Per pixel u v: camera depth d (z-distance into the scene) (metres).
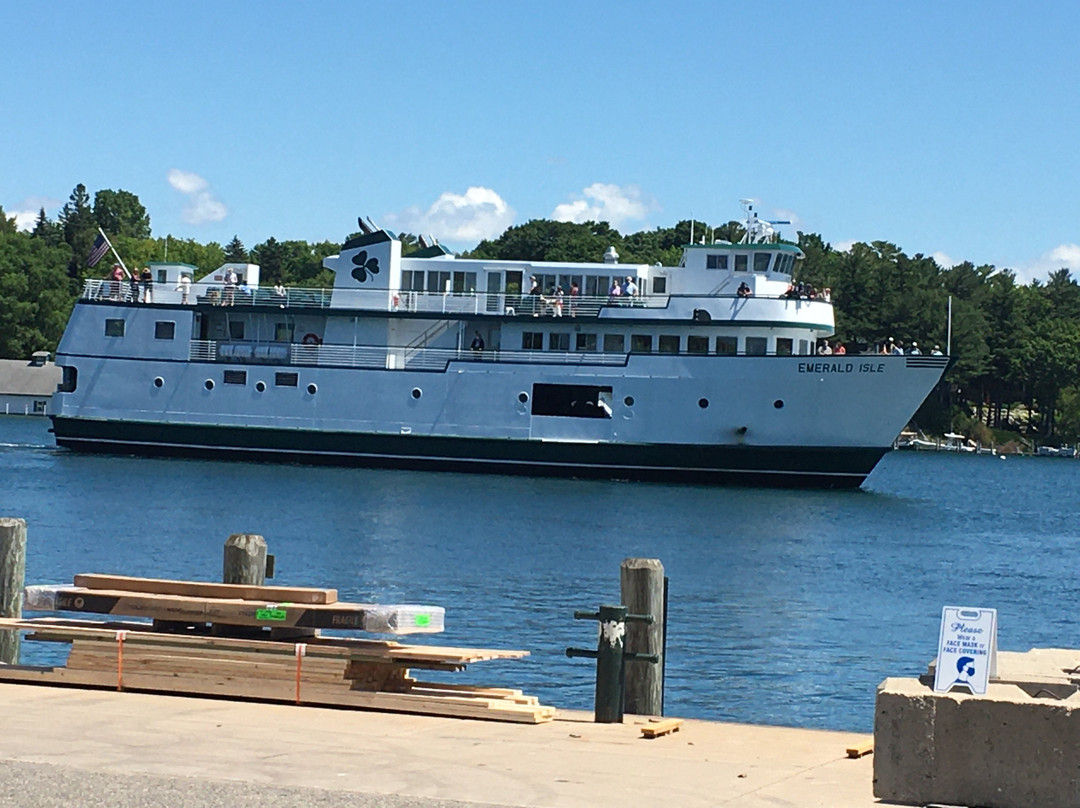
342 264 70.19
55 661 24.19
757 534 49.97
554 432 66.94
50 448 79.81
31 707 15.55
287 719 15.31
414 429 68.38
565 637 28.66
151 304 71.38
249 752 13.52
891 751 11.80
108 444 72.38
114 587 17.30
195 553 40.69
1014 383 169.38
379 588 35.19
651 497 60.44
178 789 11.55
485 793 12.21
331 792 11.73
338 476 65.50
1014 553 48.94
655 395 65.88
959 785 11.63
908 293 156.75
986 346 158.75
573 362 66.81
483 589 35.38
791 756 14.54
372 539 44.97
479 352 68.12
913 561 45.00
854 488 67.00
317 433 69.56
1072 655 14.42
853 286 157.50
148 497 55.69
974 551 48.94
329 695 16.06
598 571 39.12
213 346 71.12
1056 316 185.38
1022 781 11.46
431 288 69.75
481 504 55.94
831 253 179.12
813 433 64.62
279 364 70.06
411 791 12.16
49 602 17.06
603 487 63.78
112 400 71.88
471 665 25.22
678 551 44.53
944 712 11.66
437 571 38.44
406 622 16.00
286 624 16.25
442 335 69.44
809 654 28.12
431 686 16.62
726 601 34.94
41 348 159.88
